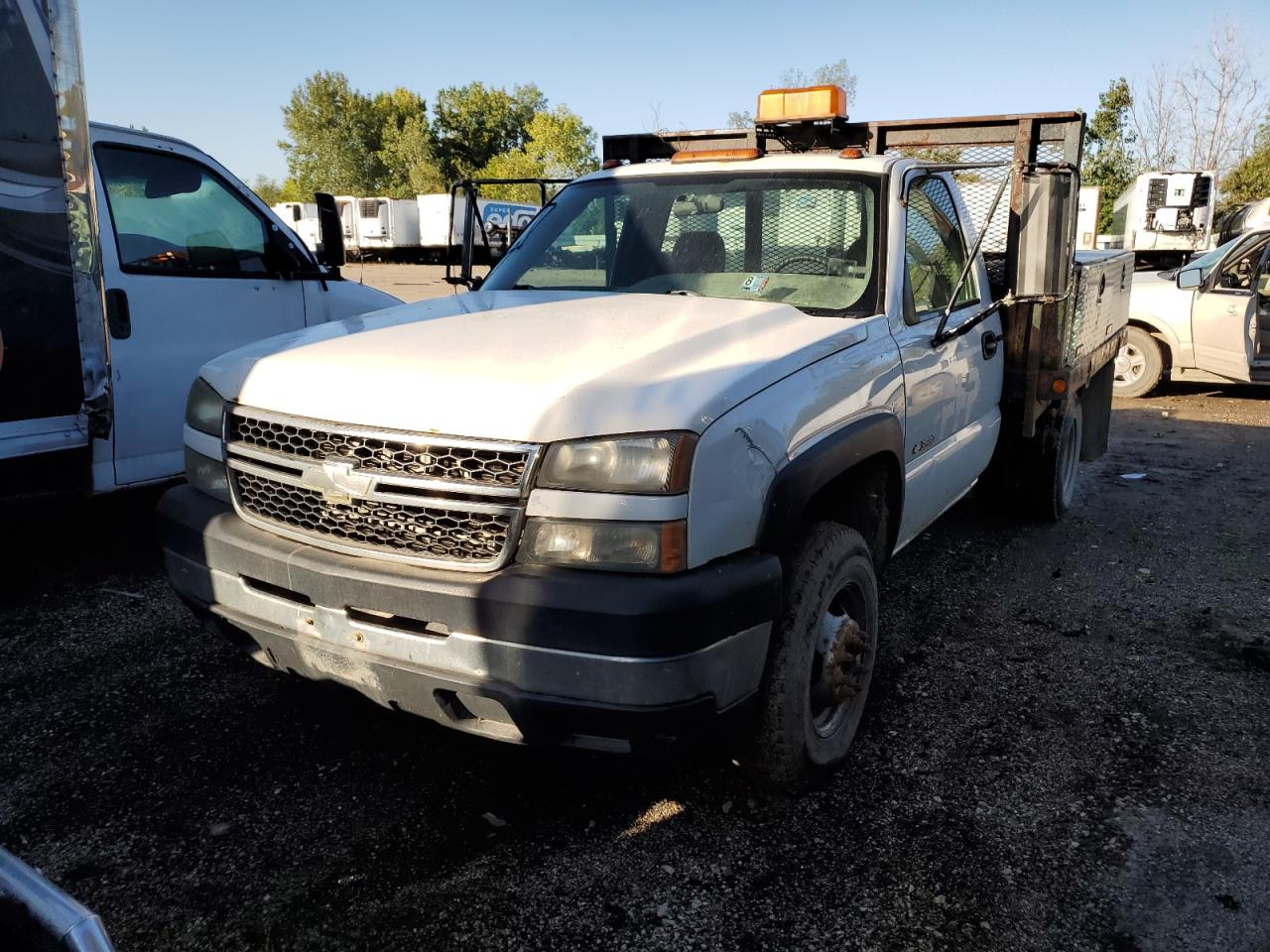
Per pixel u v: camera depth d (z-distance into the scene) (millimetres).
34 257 3781
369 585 2457
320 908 2488
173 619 4277
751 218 3850
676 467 2305
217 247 5293
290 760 3180
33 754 3182
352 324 3262
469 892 2562
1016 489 5746
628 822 2873
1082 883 2617
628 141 6402
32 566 4910
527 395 2393
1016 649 4148
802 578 2781
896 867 2680
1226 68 35812
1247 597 4777
